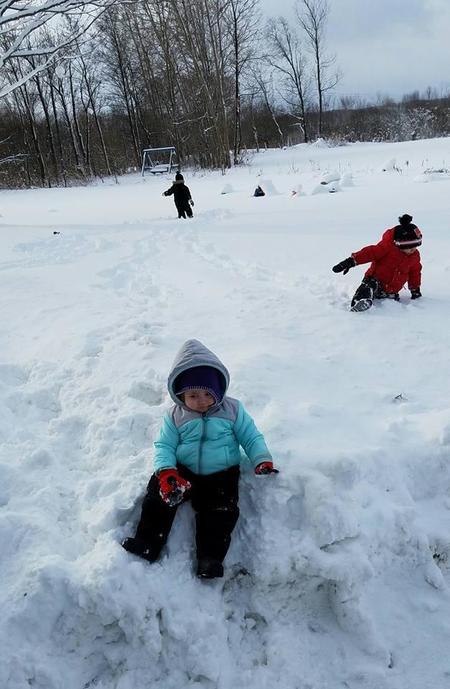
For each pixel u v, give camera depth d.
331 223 10.85
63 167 43.81
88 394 3.80
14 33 12.07
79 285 6.89
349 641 2.50
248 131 51.81
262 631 2.53
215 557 2.54
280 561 2.54
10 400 3.90
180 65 39.38
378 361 4.20
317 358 4.24
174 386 2.86
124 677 2.32
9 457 3.28
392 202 13.36
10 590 2.38
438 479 2.98
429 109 55.09
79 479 3.14
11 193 34.47
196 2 36.19
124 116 49.38
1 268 8.33
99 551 2.53
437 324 4.87
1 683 2.17
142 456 3.11
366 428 3.26
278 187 22.95
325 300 5.65
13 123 47.38
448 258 7.06
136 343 4.52
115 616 2.32
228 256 8.13
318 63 50.09
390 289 5.46
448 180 17.50
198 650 2.35
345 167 29.48
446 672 2.41
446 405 3.52
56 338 4.83
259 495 2.77
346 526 2.57
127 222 13.83
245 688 2.35
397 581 2.67
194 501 2.78
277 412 3.30
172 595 2.46
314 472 2.75
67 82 46.44
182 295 6.16
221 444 2.83
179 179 14.12
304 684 2.37
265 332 4.77
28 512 2.81
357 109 65.31
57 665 2.29
